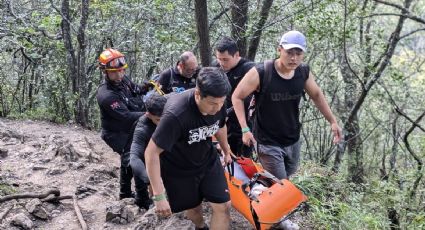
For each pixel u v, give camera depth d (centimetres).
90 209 507
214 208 352
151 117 389
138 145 402
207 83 286
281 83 383
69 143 673
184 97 309
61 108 991
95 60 990
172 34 864
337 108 1208
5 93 1020
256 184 393
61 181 584
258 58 1057
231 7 736
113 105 476
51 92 985
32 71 1004
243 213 370
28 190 544
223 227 353
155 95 391
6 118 944
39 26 870
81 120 951
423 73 1305
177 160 334
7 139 732
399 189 707
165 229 396
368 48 1056
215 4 931
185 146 325
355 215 478
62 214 492
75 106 950
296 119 406
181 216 412
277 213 366
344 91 1209
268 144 407
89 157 670
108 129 492
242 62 454
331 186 576
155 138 308
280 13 873
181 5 927
